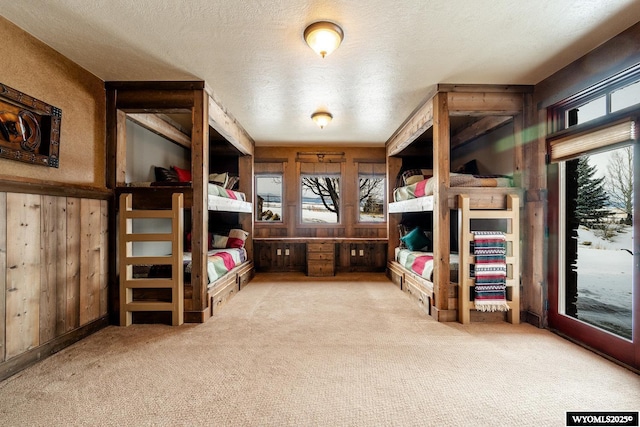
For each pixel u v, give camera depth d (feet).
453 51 8.34
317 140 18.45
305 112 13.39
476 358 7.54
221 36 7.65
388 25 7.16
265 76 9.91
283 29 7.34
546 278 9.77
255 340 8.65
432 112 11.12
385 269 19.34
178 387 6.23
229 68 9.37
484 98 10.51
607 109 8.05
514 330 9.52
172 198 10.00
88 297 9.20
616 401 5.81
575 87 8.77
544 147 9.93
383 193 20.48
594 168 8.86
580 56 8.57
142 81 10.25
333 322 10.14
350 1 6.32
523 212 10.57
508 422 5.20
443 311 10.32
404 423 5.17
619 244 8.32
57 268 8.07
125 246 9.88
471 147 15.78
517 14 6.75
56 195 8.04
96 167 9.86
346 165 19.84
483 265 10.05
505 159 12.77
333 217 22.13
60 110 8.30
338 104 12.39
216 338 8.80
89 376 6.68
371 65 9.14
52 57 8.14
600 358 7.59
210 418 5.28
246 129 16.16
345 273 19.06
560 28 7.27
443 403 5.72
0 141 6.69
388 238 18.35
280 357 7.57
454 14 6.75
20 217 7.01
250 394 5.99
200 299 10.25
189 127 15.83
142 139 13.01
